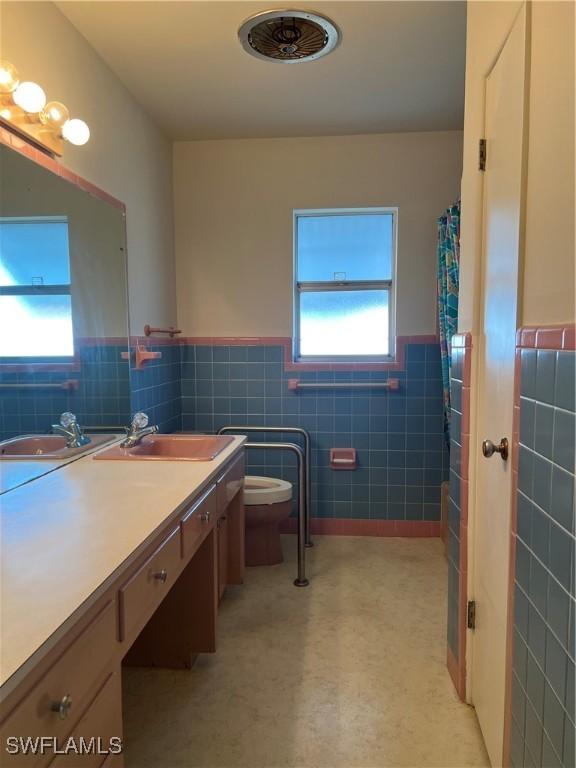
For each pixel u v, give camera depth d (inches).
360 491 129.0
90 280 82.2
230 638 84.0
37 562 39.8
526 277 46.7
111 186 90.4
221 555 88.5
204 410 130.2
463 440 66.6
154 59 86.4
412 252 123.0
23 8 65.2
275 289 126.9
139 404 102.0
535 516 43.1
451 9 73.9
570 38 37.2
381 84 96.1
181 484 61.8
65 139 71.7
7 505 53.7
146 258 107.5
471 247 65.2
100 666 37.7
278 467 129.6
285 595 98.3
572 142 36.8
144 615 45.8
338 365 126.9
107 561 39.9
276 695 70.4
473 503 65.8
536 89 44.4
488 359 60.1
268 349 128.2
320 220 128.4
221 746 61.6
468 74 67.4
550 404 39.8
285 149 123.6
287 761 59.4
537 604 42.7
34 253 67.4
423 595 98.3
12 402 63.4
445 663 77.4
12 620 31.7
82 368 79.7
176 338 126.5
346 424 128.1
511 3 50.9
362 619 89.7
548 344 40.3
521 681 46.8
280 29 78.1
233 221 126.2
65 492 58.4
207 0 71.4
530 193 45.8
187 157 125.3
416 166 121.2
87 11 73.5
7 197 61.7
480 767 58.6
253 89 97.7
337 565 111.8
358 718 66.1
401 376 125.8
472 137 65.2
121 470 68.9
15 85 59.6
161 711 67.4
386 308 129.0
